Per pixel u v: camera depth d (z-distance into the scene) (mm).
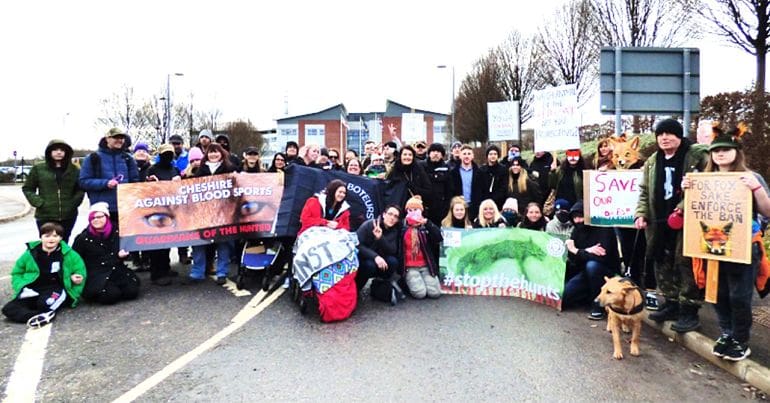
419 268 6570
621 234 6148
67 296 5941
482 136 33250
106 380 4051
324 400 3686
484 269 6656
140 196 6711
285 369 4238
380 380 4016
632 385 3943
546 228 6590
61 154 6637
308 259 5535
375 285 6398
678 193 4777
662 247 5008
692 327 4812
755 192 3924
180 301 6273
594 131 22391
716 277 4156
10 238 12719
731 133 4180
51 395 3797
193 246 7039
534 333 5137
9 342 4891
